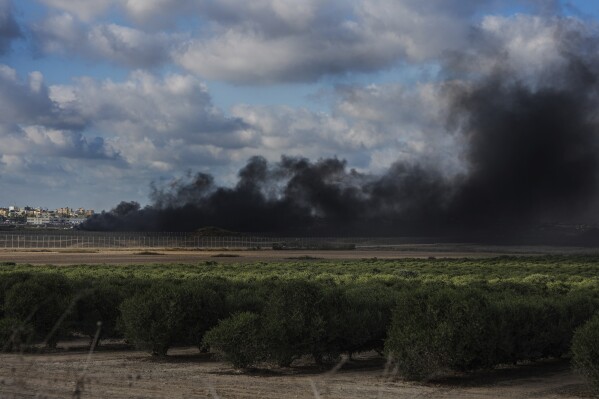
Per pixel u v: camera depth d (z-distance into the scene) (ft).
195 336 65.98
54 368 52.75
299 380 51.24
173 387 45.47
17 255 387.14
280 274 160.04
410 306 54.54
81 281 88.58
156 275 148.25
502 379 54.49
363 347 65.67
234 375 53.88
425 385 50.31
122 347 73.72
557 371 59.88
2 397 30.48
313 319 59.06
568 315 66.18
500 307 57.36
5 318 67.26
